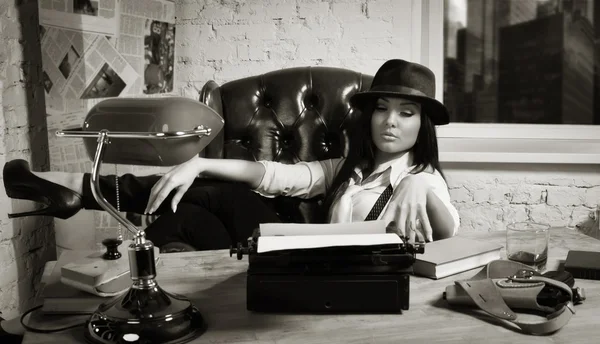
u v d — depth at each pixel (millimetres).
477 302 1197
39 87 2412
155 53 2602
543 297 1219
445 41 2945
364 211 2049
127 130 1131
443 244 1546
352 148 2148
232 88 2480
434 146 2098
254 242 1254
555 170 2699
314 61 2732
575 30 2893
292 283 1217
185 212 1891
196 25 2736
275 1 2709
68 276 1256
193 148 1176
